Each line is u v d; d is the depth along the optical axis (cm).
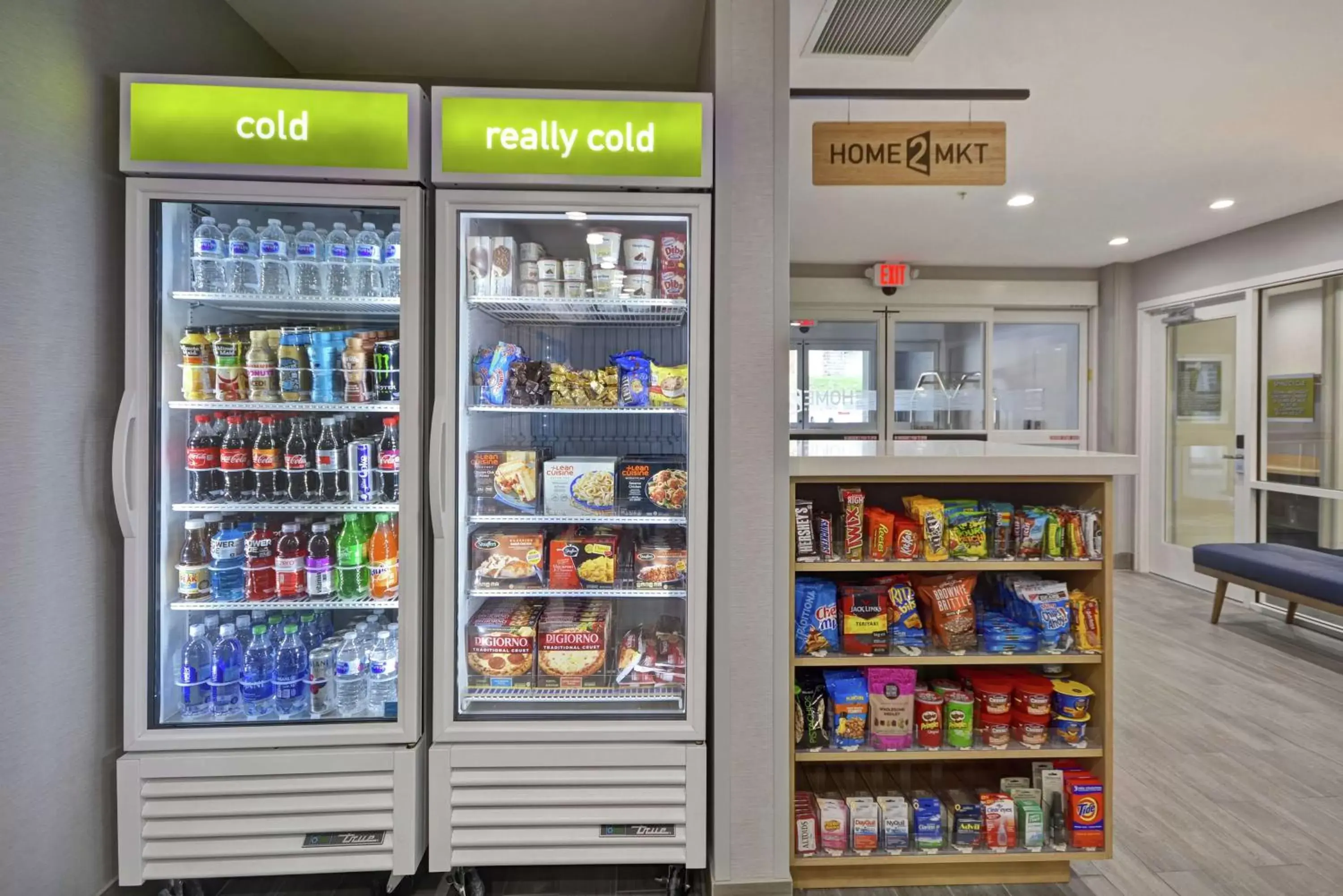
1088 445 542
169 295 168
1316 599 320
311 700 179
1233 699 286
